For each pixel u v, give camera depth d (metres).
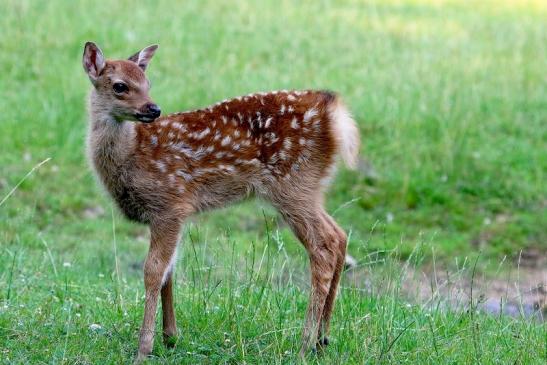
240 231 14.87
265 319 9.41
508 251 15.12
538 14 27.72
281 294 10.03
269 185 9.36
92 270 12.38
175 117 9.30
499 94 19.97
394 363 8.69
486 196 16.58
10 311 9.55
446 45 23.50
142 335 8.63
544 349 9.81
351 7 27.02
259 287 10.25
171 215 9.06
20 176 15.70
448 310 10.44
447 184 16.81
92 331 9.16
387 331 9.15
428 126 18.30
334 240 9.30
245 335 9.15
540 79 21.17
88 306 10.05
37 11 22.66
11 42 20.77
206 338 9.12
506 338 9.79
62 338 8.97
